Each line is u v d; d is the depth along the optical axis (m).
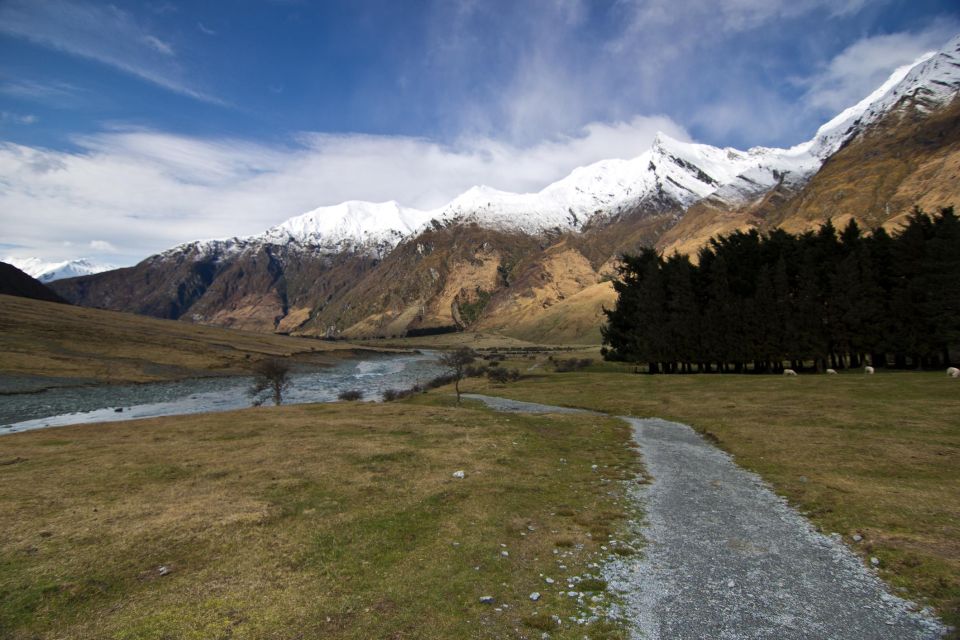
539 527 19.91
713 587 14.69
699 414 48.25
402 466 29.80
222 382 132.88
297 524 20.05
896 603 13.45
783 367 96.69
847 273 78.31
